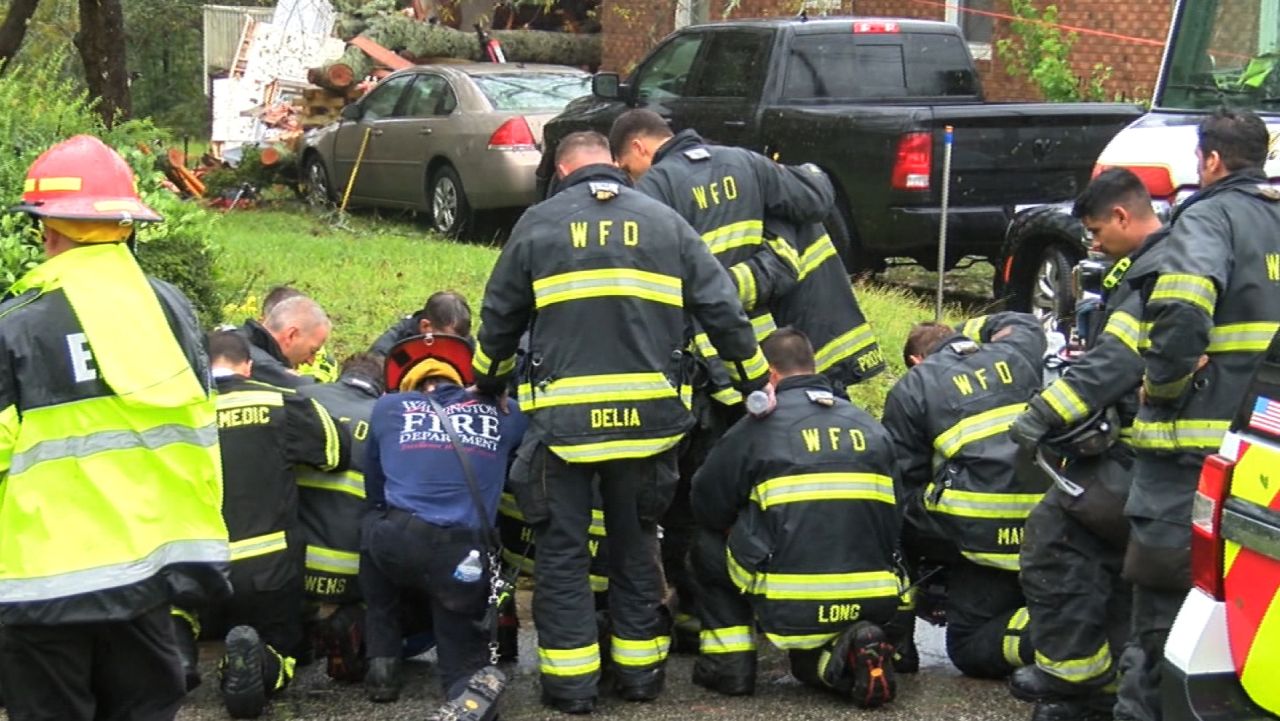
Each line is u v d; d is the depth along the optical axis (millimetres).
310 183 16969
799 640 5785
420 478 5617
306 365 7469
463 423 5719
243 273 10750
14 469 4340
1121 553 5590
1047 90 16016
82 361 4371
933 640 6816
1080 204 5617
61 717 4555
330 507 6156
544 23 24562
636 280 5555
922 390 6141
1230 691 4281
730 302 5660
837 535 5766
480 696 5395
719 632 6000
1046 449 5559
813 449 5785
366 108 16156
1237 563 4242
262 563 5812
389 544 5586
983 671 6191
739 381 5809
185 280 8719
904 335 10234
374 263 11570
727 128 12977
